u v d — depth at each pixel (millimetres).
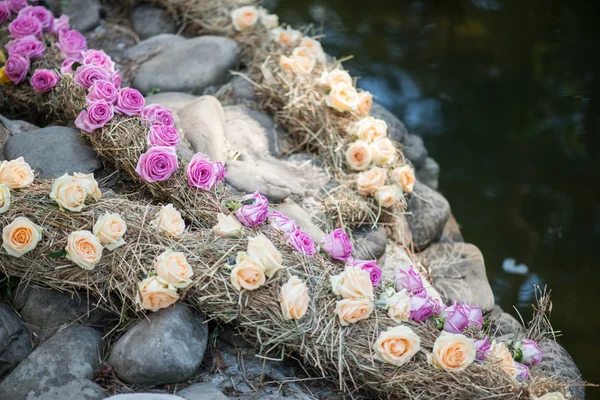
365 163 2895
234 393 2111
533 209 3959
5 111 3025
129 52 3391
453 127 4395
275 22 3566
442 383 2072
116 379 2078
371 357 2102
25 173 2301
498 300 3428
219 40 3338
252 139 2969
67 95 2771
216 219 2387
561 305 3432
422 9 5379
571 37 5137
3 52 3127
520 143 4301
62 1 3637
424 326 2221
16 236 2125
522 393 2057
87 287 2182
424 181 3719
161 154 2393
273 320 2135
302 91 3082
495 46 5031
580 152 4293
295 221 2602
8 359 2102
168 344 2053
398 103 4504
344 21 5180
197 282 2146
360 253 2699
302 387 2193
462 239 3434
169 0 3645
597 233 3846
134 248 2186
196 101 2926
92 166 2551
